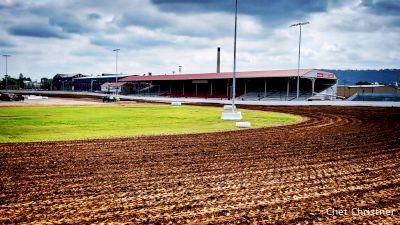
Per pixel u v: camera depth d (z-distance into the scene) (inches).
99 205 267.3
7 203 270.4
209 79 2947.8
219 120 1061.8
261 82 2970.0
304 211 256.2
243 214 249.3
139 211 254.2
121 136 673.6
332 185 327.9
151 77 3590.1
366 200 282.7
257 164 421.4
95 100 2758.4
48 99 2864.2
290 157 467.2
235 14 1123.3
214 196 291.9
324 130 803.4
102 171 380.2
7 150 506.6
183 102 2586.1
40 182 333.1
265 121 1052.5
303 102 1989.4
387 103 1697.8
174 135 697.0
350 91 3002.0
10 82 6702.8
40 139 623.2
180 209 259.0
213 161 438.3
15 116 1130.0
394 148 542.9
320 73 2397.9
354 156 474.9
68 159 444.5
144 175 363.9
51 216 242.4
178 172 378.0
